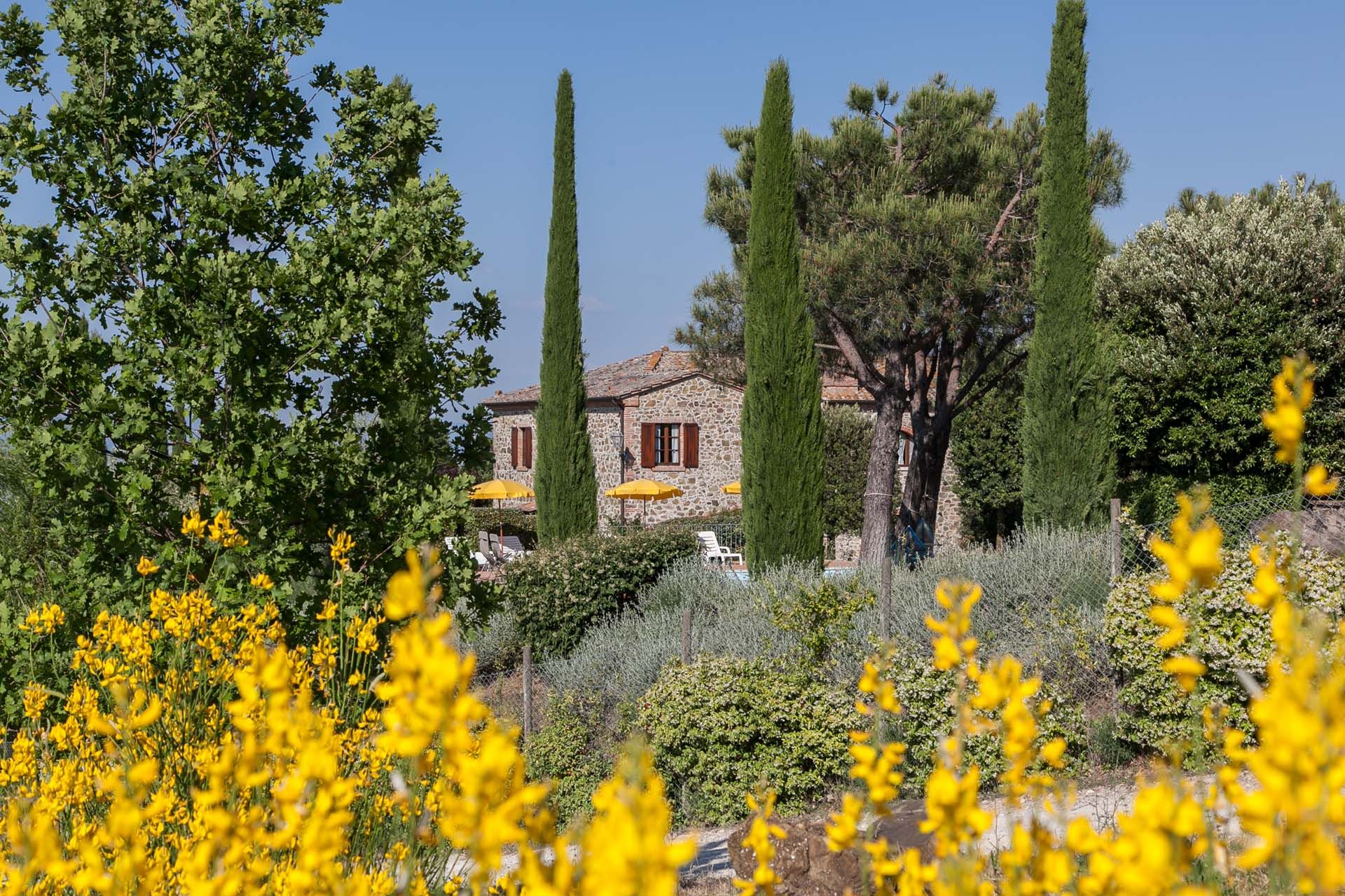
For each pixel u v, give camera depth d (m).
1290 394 1.47
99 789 2.74
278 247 7.36
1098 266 16.31
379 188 7.90
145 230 6.57
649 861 1.00
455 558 7.01
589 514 18.42
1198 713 1.78
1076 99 13.59
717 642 11.34
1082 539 11.30
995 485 25.14
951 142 17.59
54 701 5.60
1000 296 16.50
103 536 6.47
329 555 6.96
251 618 3.97
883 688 1.68
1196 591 1.46
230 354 6.43
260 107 7.56
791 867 4.85
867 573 12.45
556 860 1.26
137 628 3.81
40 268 6.63
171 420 6.64
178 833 2.80
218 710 3.61
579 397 18.53
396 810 2.74
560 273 18.52
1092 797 6.80
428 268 7.13
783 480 14.30
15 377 6.23
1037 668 8.70
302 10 7.68
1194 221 15.49
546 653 13.89
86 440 6.25
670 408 30.39
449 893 2.25
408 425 7.34
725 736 8.46
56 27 7.08
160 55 7.51
